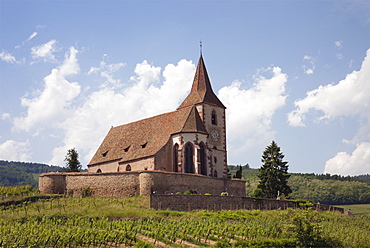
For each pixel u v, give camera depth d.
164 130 88.50
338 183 191.75
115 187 75.25
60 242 46.88
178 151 83.00
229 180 82.50
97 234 48.81
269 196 98.44
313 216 55.69
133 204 65.62
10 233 49.09
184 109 89.50
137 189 73.50
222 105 94.50
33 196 73.69
